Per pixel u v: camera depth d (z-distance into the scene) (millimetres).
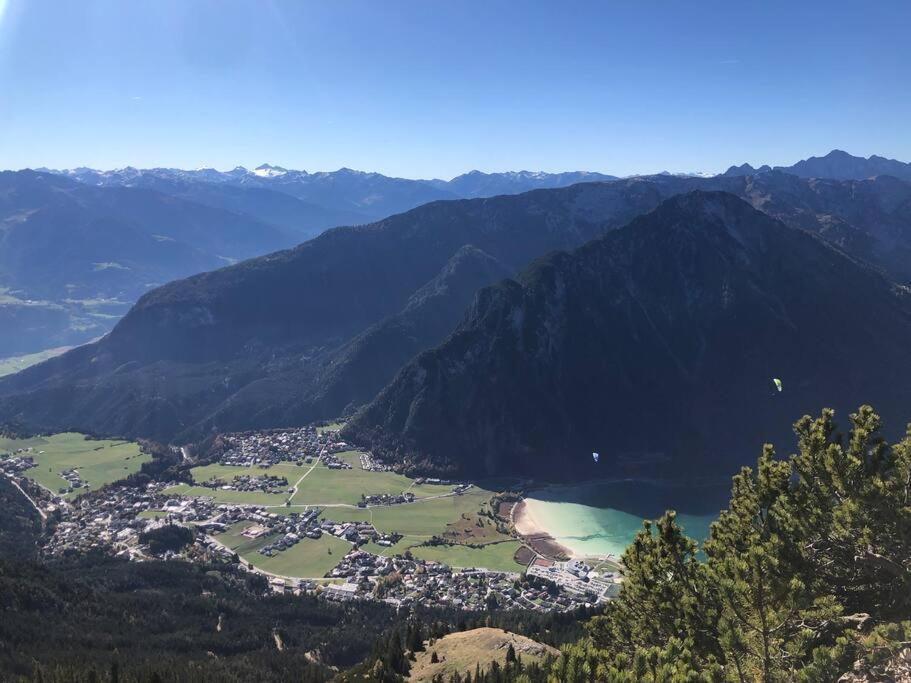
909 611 31953
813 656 26797
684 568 36250
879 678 25344
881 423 38500
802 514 38125
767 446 43469
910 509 33781
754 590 30078
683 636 33250
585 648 33281
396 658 94750
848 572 35219
